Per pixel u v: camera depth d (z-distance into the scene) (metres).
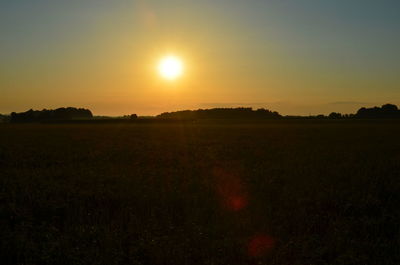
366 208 13.59
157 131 73.12
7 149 34.75
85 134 62.53
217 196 15.03
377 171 20.28
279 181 18.33
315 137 51.69
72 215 12.48
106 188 16.22
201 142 44.25
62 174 20.20
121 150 33.94
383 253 9.38
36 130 77.88
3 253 9.40
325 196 14.77
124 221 11.82
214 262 8.95
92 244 9.79
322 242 10.17
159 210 12.95
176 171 21.44
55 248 9.49
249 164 24.61
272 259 9.14
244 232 10.97
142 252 9.49
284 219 12.03
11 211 12.77
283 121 145.75
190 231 10.77
